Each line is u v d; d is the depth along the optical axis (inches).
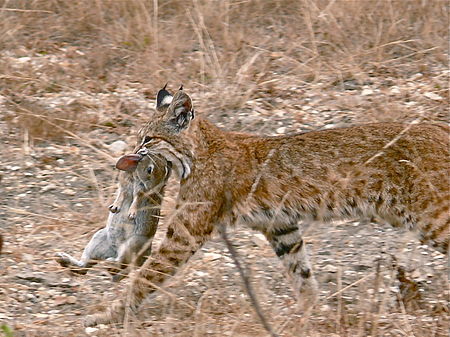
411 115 574.9
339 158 415.5
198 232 420.5
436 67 639.8
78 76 631.2
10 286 424.8
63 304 416.5
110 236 419.8
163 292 405.7
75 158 544.4
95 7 701.3
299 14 699.4
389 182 409.7
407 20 685.9
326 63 641.6
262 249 462.3
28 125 562.3
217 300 411.2
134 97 608.1
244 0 714.2
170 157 422.3
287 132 567.2
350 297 423.8
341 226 487.2
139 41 664.4
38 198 509.7
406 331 379.9
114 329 390.0
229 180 420.5
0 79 619.8
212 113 585.6
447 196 403.9
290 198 419.5
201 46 634.8
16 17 695.1
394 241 473.4
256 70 634.8
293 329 379.6
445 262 453.4
